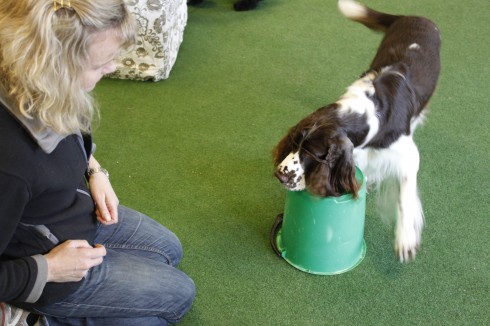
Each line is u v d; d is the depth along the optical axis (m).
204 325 1.87
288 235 2.07
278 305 1.94
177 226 2.27
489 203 2.37
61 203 1.39
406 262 2.10
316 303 1.95
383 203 2.35
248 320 1.89
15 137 1.17
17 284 1.26
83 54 1.12
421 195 2.41
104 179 1.74
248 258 2.13
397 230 2.12
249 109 2.99
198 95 3.11
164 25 3.04
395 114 2.13
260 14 3.99
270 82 3.22
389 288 2.01
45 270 1.30
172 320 1.77
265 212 2.34
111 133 2.80
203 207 2.36
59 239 1.41
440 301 1.95
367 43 3.60
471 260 2.11
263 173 2.54
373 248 2.18
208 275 2.06
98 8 1.09
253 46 3.59
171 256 1.91
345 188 1.85
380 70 2.29
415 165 2.21
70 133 1.22
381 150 2.16
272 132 2.81
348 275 2.06
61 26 1.06
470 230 2.24
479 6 4.07
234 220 2.30
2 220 1.19
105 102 3.04
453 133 2.79
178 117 2.93
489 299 1.96
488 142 2.73
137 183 2.49
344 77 3.26
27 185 1.21
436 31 2.71
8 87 1.12
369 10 2.96
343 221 1.93
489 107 2.98
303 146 1.84
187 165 2.59
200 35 3.72
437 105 2.99
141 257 1.69
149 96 3.11
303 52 3.52
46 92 1.09
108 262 1.59
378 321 1.89
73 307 1.52
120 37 1.18
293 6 4.09
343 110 1.96
